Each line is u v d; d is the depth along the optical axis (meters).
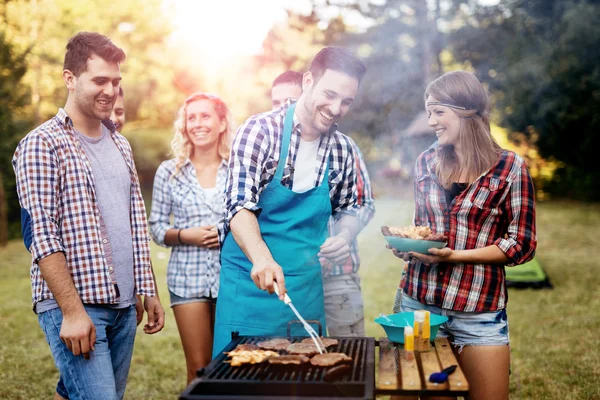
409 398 2.65
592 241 10.62
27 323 5.92
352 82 2.49
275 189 2.65
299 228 2.68
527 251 2.50
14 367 4.61
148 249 2.78
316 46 19.92
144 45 18.61
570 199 17.08
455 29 17.20
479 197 2.55
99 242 2.46
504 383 2.58
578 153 16.14
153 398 4.05
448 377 1.98
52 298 2.39
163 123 20.67
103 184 2.55
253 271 2.27
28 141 2.35
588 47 14.48
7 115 11.31
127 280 2.60
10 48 10.84
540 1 15.32
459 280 2.59
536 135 16.16
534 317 5.96
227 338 2.66
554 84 14.94
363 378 1.91
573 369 4.46
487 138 2.55
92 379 2.36
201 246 3.24
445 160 2.61
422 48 18.02
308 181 2.72
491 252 2.51
